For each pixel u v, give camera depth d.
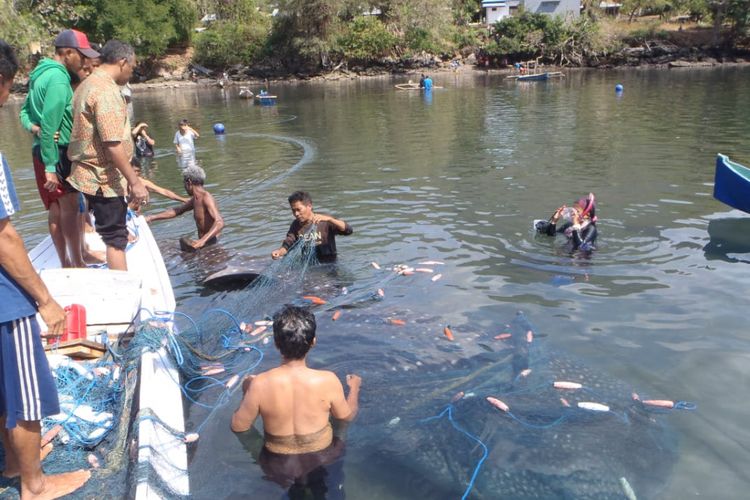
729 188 9.10
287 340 3.92
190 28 54.69
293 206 7.47
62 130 5.89
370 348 5.27
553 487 3.55
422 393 4.56
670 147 15.34
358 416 4.29
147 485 3.25
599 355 5.14
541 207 9.99
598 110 24.17
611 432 4.04
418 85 40.19
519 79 43.41
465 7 66.62
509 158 14.48
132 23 48.47
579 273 7.07
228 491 3.59
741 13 52.25
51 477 3.53
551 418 4.19
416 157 15.09
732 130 17.92
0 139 21.25
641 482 3.59
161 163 15.73
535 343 5.34
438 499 3.52
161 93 43.62
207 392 4.75
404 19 56.03
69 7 33.94
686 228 8.71
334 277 7.02
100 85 5.45
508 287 6.68
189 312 6.22
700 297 6.32
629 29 56.62
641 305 6.15
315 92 39.88
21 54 23.67
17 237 3.02
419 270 7.16
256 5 62.91
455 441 3.99
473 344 5.32
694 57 53.25
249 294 6.51
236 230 9.32
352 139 18.78
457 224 9.12
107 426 4.10
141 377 4.30
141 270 6.75
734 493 3.51
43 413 3.23
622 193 10.77
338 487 3.62
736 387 4.63
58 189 6.07
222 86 46.19
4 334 3.07
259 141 19.19
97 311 5.35
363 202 10.71
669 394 4.55
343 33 54.47
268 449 3.98
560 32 55.03
